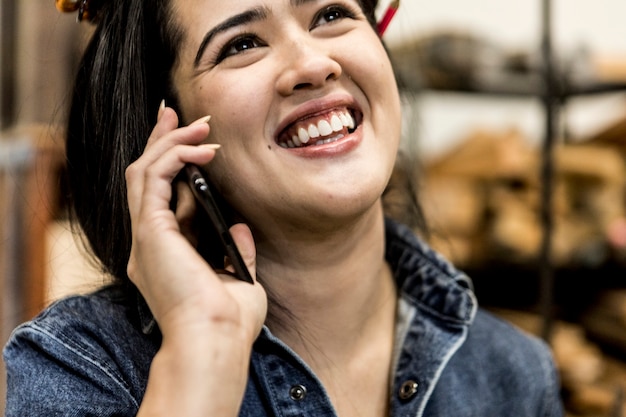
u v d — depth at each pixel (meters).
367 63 0.95
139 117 1.01
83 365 0.91
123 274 1.02
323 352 1.02
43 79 1.59
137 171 0.87
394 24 2.31
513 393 1.12
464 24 2.59
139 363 0.95
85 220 1.10
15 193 1.49
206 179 0.98
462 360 1.10
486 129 2.31
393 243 1.14
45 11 1.61
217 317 0.78
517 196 2.08
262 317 0.85
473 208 2.05
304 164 0.92
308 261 0.98
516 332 1.20
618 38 2.64
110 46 1.03
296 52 0.91
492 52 1.96
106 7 1.04
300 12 0.93
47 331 0.92
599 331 2.06
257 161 0.92
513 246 1.94
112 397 0.91
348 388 1.03
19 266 1.50
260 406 0.97
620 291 2.11
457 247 1.99
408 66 1.87
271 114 0.92
